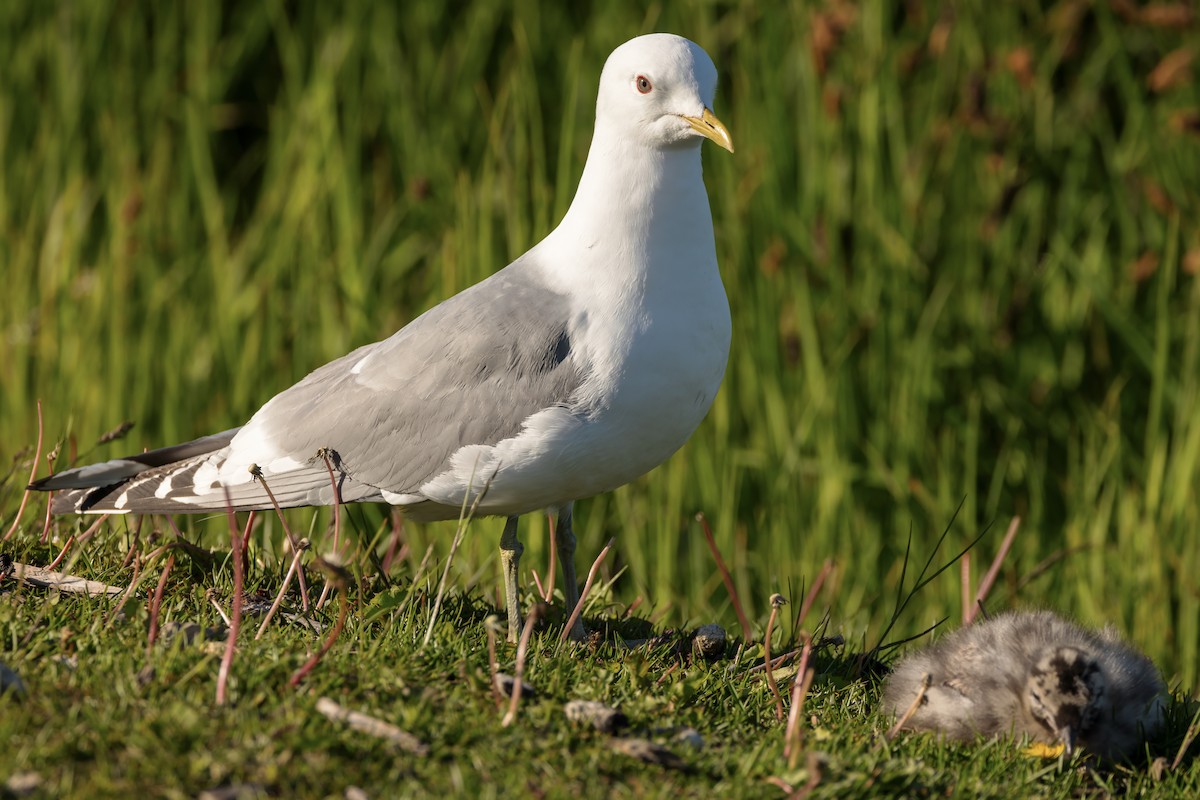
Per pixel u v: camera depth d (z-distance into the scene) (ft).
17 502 32.32
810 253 40.47
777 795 18.25
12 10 50.14
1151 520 36.91
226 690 18.80
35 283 45.65
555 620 25.76
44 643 20.16
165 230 47.96
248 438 26.13
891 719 22.75
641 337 23.75
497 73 49.93
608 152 24.32
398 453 24.54
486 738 18.56
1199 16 43.86
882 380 40.22
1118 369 43.50
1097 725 22.02
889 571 38.83
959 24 43.98
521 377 23.79
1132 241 43.42
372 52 49.83
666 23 46.26
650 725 19.93
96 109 49.83
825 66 40.16
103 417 42.19
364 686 19.56
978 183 43.14
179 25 53.31
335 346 42.50
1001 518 40.81
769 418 39.52
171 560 21.81
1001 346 42.39
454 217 44.70
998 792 19.85
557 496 24.70
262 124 54.39
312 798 16.69
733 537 38.04
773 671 23.25
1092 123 45.75
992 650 23.97
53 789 16.20
